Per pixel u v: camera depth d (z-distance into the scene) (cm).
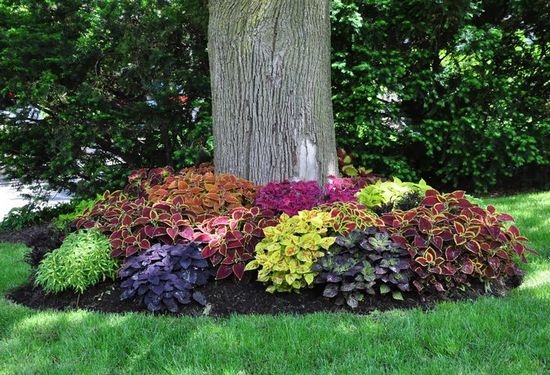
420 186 497
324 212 431
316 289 405
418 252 406
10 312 403
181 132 804
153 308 388
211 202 464
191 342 338
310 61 497
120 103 798
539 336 329
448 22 766
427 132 792
